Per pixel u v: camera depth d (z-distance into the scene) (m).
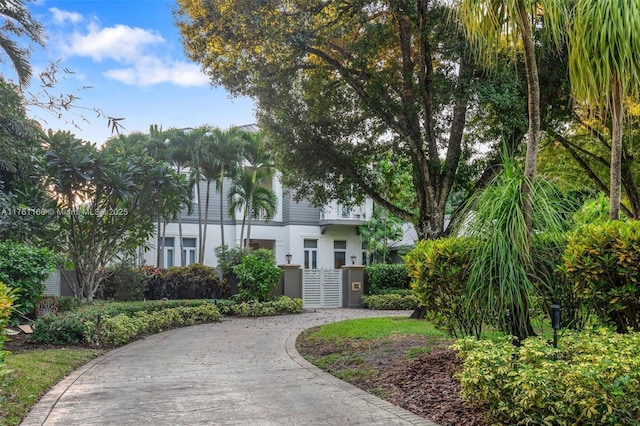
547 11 5.46
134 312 12.06
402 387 5.59
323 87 12.35
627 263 4.61
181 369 7.20
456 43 9.45
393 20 10.57
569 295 5.51
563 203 5.61
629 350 3.77
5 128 11.65
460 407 4.64
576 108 11.79
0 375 4.59
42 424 4.43
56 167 11.68
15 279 9.22
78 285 14.10
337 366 7.19
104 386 6.02
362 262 27.09
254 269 16.81
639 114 9.83
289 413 4.79
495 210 5.25
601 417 3.47
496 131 10.79
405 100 11.42
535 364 4.05
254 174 23.20
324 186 13.55
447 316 5.85
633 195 14.38
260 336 11.08
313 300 19.52
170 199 14.12
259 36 10.59
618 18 5.09
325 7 10.91
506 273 5.07
